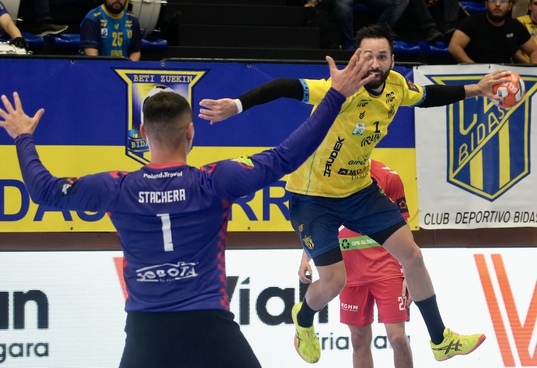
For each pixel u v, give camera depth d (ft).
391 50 26.45
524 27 45.65
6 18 40.32
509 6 44.50
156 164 19.93
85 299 34.19
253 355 19.86
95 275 34.32
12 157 34.94
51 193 19.29
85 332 34.09
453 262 36.19
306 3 49.73
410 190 37.17
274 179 19.33
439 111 37.32
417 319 35.76
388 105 26.99
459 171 37.50
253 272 35.06
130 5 44.45
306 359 30.30
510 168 37.78
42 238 35.91
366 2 48.55
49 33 44.37
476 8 52.65
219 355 19.38
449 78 37.29
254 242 37.09
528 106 37.88
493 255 36.47
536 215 38.04
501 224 37.83
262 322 34.96
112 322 34.27
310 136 19.19
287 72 36.11
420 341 35.73
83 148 35.14
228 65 35.86
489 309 36.19
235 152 35.99
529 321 36.37
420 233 38.58
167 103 19.89
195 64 35.65
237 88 35.91
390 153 37.09
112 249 34.65
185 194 19.42
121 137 35.32
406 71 37.04
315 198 28.04
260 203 36.37
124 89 35.32
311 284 29.27
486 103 37.52
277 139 36.24
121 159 35.37
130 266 19.71
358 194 28.02
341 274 27.96
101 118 35.22
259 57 44.96
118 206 19.44
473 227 37.63
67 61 35.01
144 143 35.50
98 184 19.48
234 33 46.83
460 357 35.86
